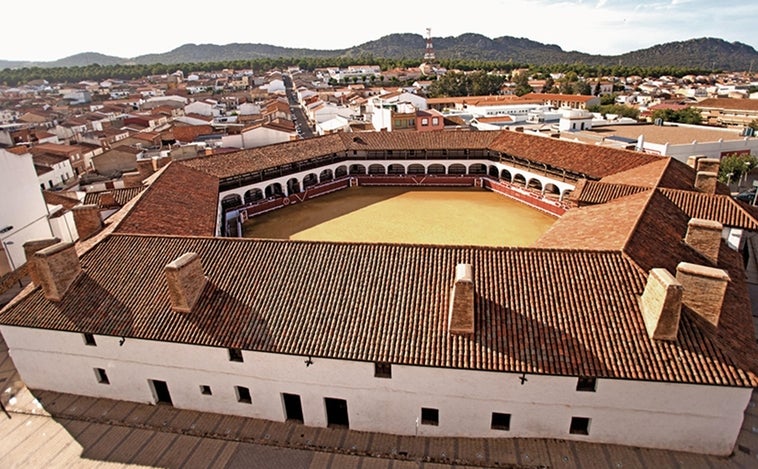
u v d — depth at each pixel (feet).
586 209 118.62
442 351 69.10
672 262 83.82
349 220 184.44
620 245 83.46
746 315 75.66
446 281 77.82
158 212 119.55
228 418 83.51
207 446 78.02
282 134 254.06
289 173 205.26
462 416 74.18
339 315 75.46
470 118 346.13
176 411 85.56
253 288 81.51
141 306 81.51
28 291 90.58
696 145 208.85
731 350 65.51
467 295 67.77
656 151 209.15
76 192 201.98
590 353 66.49
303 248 87.30
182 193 139.64
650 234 90.02
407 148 220.43
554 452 72.28
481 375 69.72
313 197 216.33
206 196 146.82
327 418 80.38
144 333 77.51
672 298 63.72
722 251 95.96
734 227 106.42
